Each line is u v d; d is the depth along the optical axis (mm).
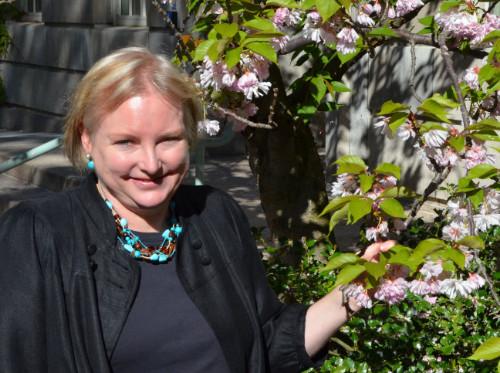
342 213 2193
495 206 2600
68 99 1884
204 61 2799
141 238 1890
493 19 3008
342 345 3277
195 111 1871
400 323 3324
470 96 2973
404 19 3596
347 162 2250
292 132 4004
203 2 3299
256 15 2871
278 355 1999
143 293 1840
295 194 4109
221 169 9375
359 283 1919
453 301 3457
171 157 1805
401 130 2459
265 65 2754
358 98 8492
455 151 2498
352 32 2781
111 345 1764
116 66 1776
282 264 3852
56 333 1728
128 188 1807
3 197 7770
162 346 1806
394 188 2162
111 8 11531
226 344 1868
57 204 1872
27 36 12961
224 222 2023
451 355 3324
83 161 1921
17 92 13398
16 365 1709
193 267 1906
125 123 1757
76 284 1767
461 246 2312
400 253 1913
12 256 1769
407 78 7742
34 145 10109
